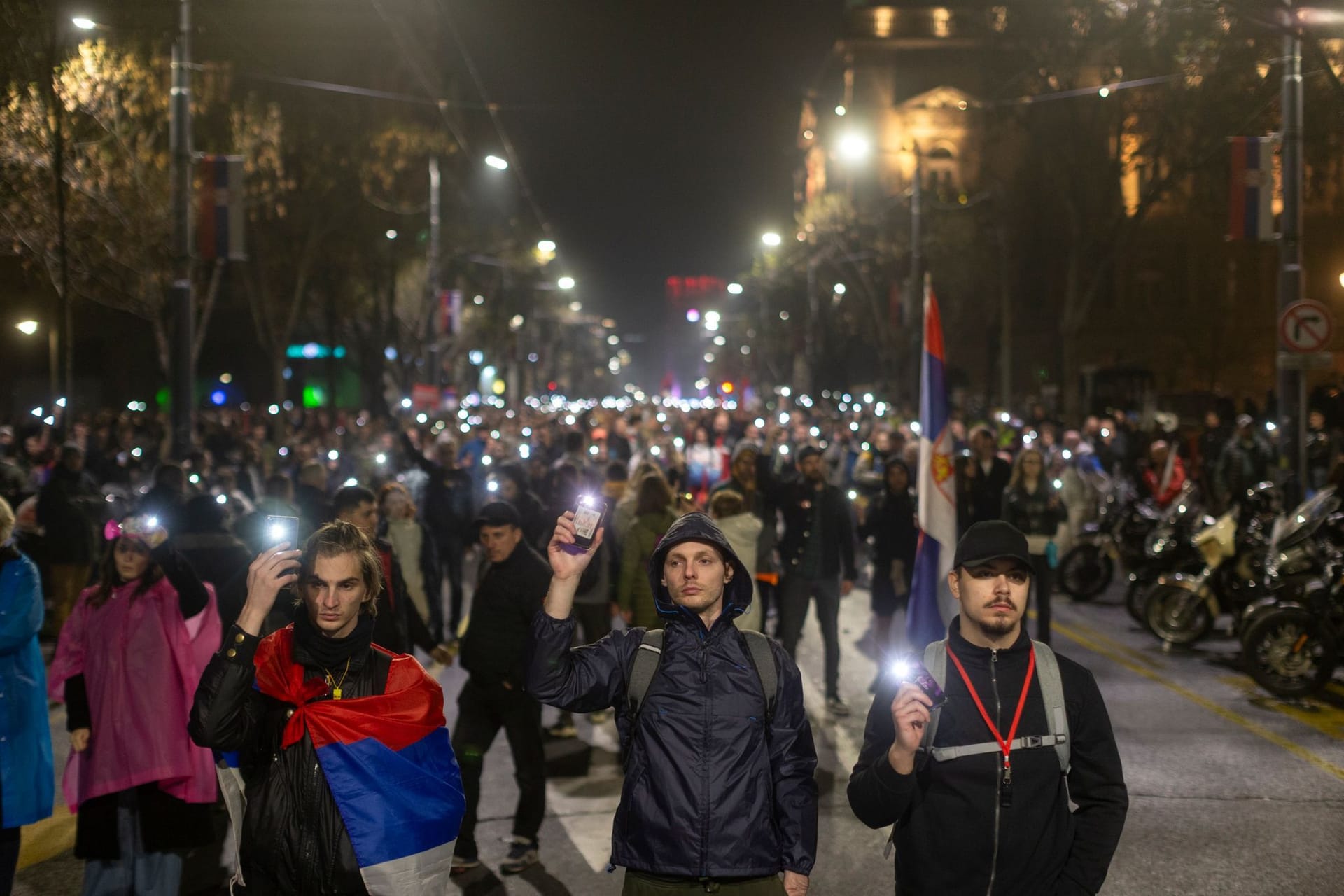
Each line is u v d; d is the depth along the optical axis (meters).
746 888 3.75
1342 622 10.16
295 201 34.25
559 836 7.17
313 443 24.72
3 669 5.46
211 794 5.88
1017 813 3.55
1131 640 13.06
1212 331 55.41
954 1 77.19
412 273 48.72
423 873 3.85
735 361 115.00
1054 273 62.66
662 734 3.81
